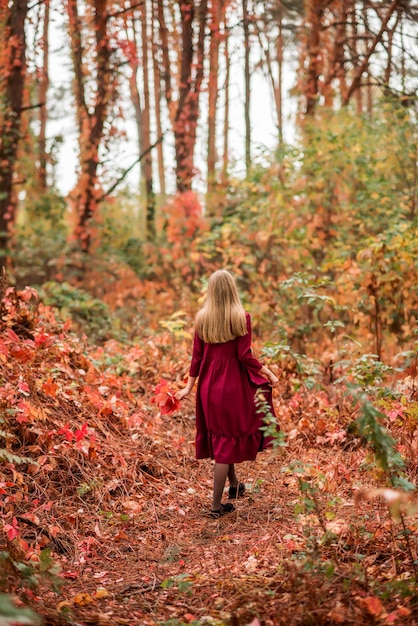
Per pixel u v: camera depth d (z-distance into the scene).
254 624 2.62
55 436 4.84
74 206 12.77
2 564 2.91
